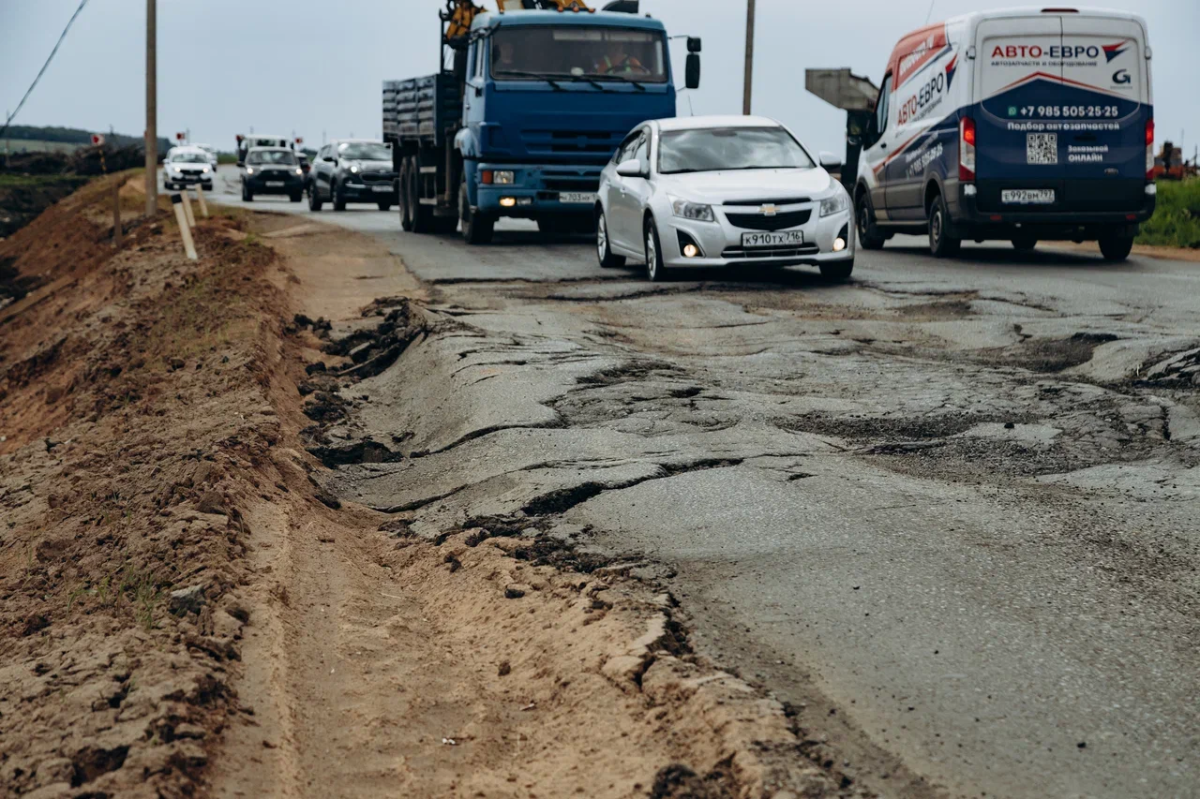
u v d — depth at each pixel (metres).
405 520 6.19
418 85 23.92
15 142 101.44
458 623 4.74
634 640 4.11
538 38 19.81
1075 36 16.70
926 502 5.68
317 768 3.52
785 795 3.06
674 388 8.34
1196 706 3.60
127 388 10.28
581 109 19.89
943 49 17.62
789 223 14.12
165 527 5.50
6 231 49.47
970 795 3.12
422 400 8.70
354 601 4.93
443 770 3.50
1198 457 6.39
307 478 6.80
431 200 23.78
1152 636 4.11
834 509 5.58
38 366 15.78
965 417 7.48
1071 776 3.21
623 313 12.02
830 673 3.83
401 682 4.12
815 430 7.29
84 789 3.12
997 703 3.62
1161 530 5.22
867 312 11.98
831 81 31.06
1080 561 4.84
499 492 6.23
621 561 5.02
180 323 12.85
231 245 19.94
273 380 9.31
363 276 16.45
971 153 16.83
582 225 23.59
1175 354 8.82
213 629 4.31
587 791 3.27
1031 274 15.22
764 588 4.61
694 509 5.66
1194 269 16.14
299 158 51.84
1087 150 16.84
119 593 4.77
